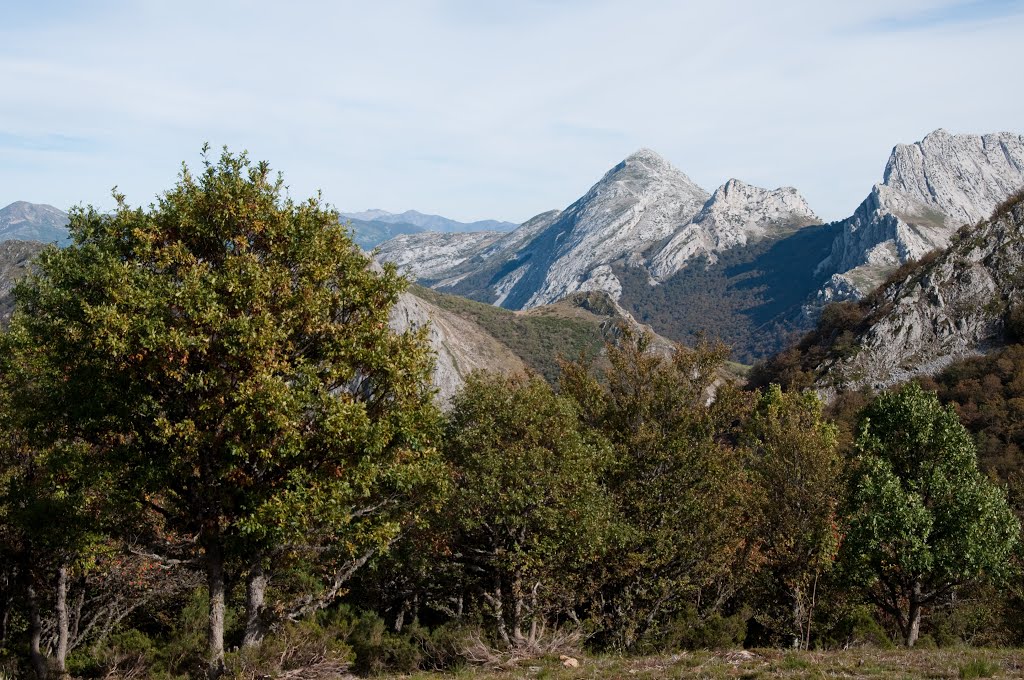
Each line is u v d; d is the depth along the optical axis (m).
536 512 20.03
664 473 25.41
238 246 16.59
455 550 22.00
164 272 16.58
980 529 24.70
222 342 14.52
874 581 25.78
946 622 28.75
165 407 15.36
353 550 16.62
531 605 21.81
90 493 15.78
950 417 29.09
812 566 24.91
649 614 23.47
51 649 22.83
